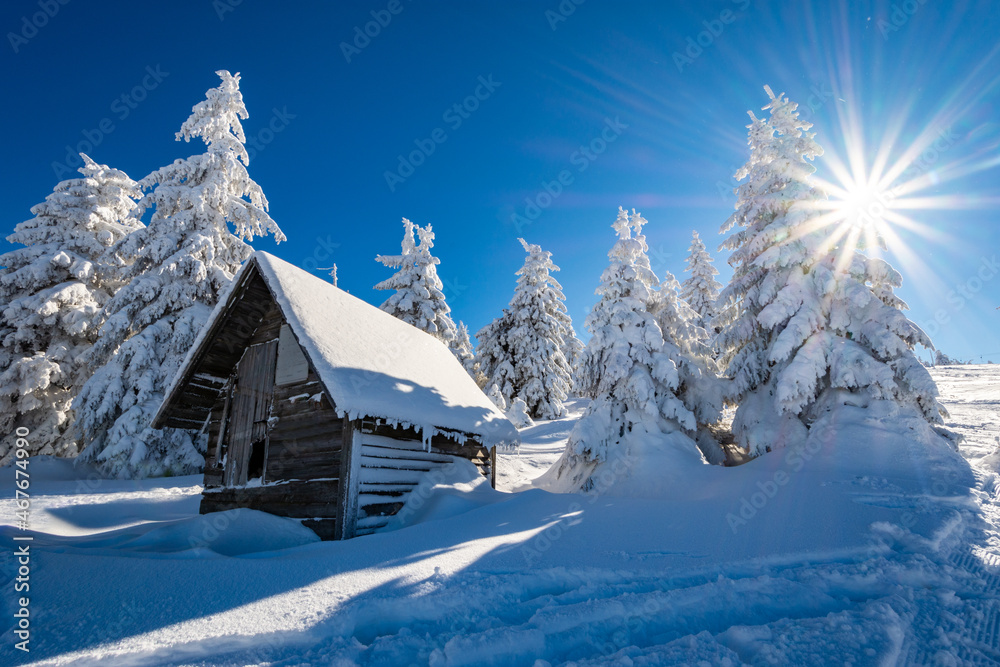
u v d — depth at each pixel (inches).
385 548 225.8
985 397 949.8
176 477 637.3
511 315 1339.8
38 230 856.9
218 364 398.6
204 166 779.4
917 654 124.6
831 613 147.6
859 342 451.5
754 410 488.1
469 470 422.3
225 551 267.9
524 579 181.0
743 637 134.4
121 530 326.3
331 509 305.0
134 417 629.6
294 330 319.3
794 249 476.1
